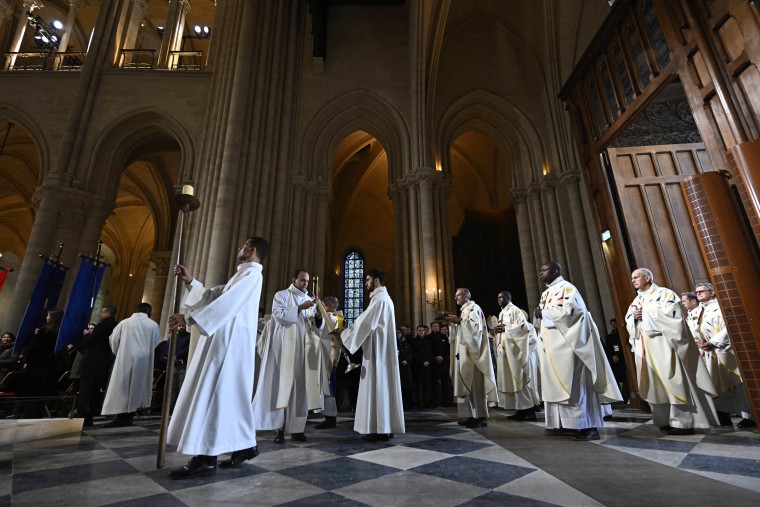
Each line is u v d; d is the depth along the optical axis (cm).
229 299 261
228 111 1179
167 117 1333
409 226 1316
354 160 2320
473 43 1592
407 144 1391
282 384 369
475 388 474
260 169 1173
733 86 564
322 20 1428
